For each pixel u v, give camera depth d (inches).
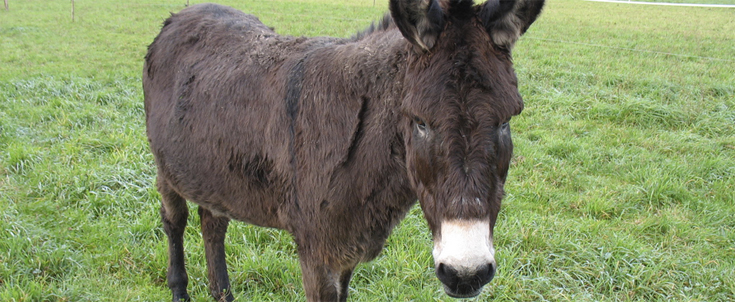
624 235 171.2
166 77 131.3
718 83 324.5
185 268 153.4
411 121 80.8
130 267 154.3
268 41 118.3
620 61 392.2
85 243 161.8
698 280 152.9
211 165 115.6
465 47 75.8
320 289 105.0
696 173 217.0
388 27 101.3
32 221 169.9
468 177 71.7
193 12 140.6
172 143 123.4
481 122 72.4
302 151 98.6
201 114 116.1
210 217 140.5
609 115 280.2
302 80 101.0
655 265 156.2
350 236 98.5
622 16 667.4
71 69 361.4
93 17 585.6
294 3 705.6
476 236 71.4
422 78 76.1
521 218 180.4
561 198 195.8
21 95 290.7
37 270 146.3
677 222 178.9
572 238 169.9
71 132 238.2
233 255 163.0
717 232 176.6
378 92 90.4
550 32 526.6
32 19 566.3
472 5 81.4
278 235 172.1
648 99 294.4
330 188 95.0
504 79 75.9
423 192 79.5
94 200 181.9
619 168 222.5
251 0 721.6
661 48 451.8
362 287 148.9
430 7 75.5
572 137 251.3
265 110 105.3
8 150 215.5
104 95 290.8
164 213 143.4
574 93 308.0
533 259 161.0
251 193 111.6
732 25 597.0
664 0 941.2
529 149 234.7
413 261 155.3
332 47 103.7
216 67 118.9
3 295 133.2
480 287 73.6
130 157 213.8
